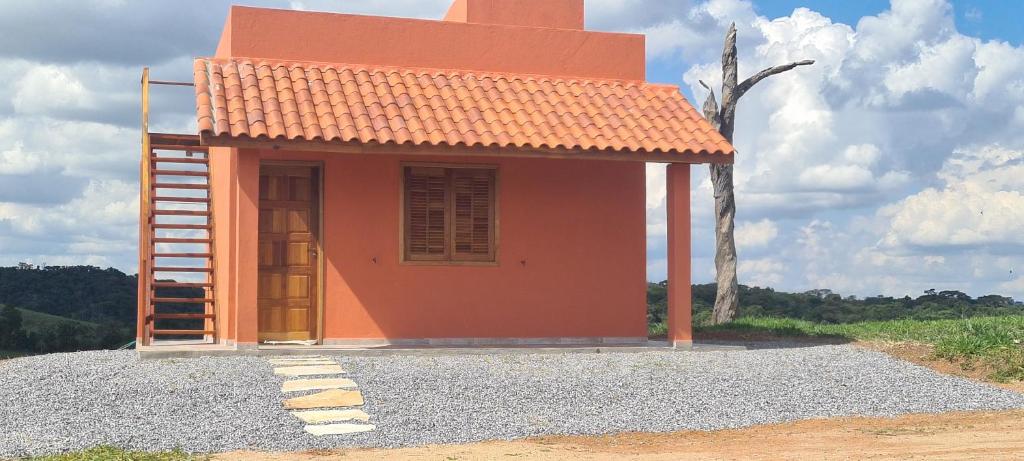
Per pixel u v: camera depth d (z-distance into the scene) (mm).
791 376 12281
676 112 15555
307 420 9562
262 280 14391
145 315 13945
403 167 14844
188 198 16016
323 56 15062
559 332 15234
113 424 9320
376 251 14680
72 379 11211
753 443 8938
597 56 16312
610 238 15523
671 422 9891
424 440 8945
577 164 15453
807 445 8781
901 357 13992
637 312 15562
